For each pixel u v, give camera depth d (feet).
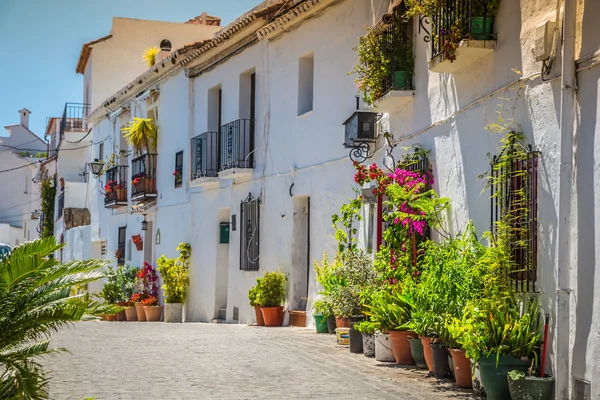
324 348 36.47
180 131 71.67
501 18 28.17
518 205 26.50
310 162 49.62
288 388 26.43
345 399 24.52
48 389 25.12
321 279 40.68
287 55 53.06
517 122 26.89
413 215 32.45
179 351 36.65
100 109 97.55
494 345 24.08
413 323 29.12
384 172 40.65
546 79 24.95
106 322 65.82
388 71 37.68
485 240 29.01
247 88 60.23
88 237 105.09
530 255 25.41
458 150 31.94
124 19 106.01
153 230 78.79
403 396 24.81
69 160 120.57
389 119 40.11
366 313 32.78
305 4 48.70
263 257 55.72
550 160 24.68
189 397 25.14
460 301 26.55
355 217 43.83
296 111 51.60
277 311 51.67
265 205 55.72
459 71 31.86
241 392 25.86
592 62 22.38
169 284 69.26
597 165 22.11
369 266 37.65
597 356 21.65
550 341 24.00
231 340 40.98
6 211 181.16
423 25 35.73
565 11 23.30
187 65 69.00
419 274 32.27
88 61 111.24
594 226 22.15
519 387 22.97
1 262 21.75
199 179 64.69
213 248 64.59
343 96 45.85
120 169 89.40
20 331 21.88
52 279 22.45
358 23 44.37
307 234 51.57
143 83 81.46
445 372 27.81
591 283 22.20
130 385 27.45
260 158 56.75
